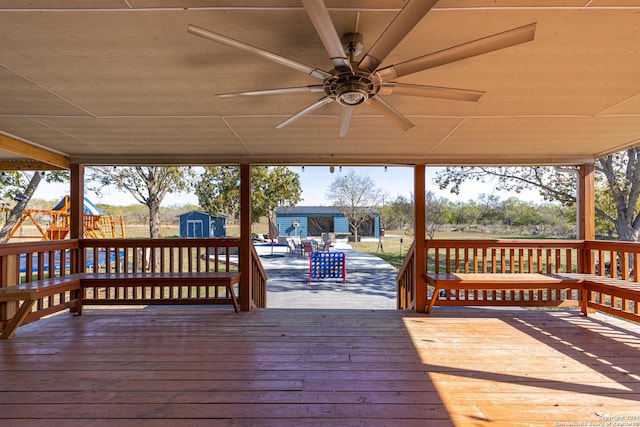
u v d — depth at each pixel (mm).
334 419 2031
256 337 3398
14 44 1865
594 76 2264
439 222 14703
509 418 2041
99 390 2350
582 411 2113
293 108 2900
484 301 4332
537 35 1786
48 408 2131
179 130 3498
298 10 1625
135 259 4484
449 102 2732
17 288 3348
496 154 4543
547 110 2908
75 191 4559
